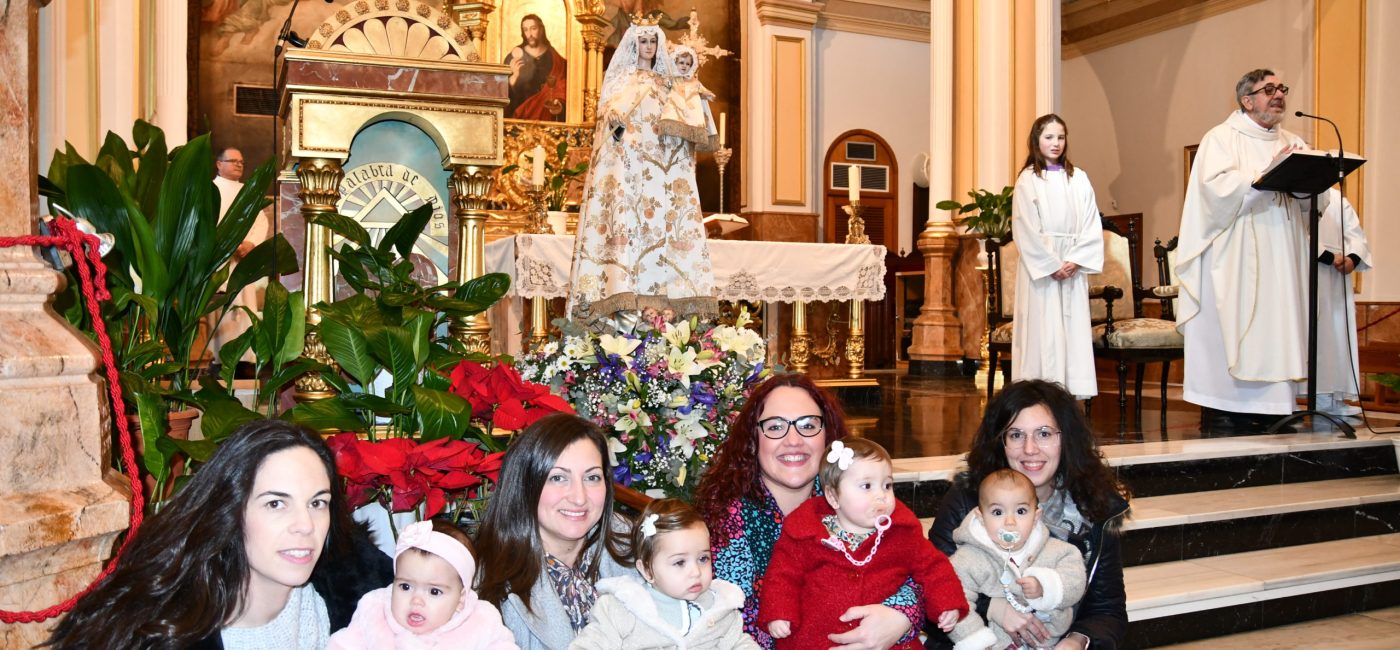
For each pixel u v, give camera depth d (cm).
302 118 288
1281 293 544
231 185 670
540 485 212
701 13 1162
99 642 163
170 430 266
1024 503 257
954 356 981
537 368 311
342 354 260
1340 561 423
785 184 1170
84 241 200
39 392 177
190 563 169
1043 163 570
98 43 503
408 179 321
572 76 1069
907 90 1249
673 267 411
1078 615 273
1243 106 562
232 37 991
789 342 732
